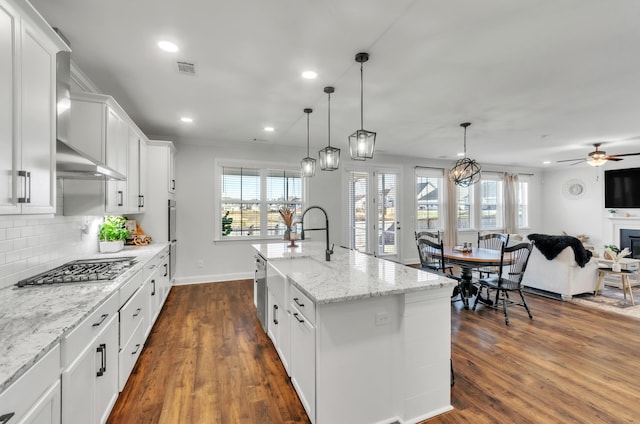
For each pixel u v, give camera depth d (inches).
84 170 72.1
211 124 168.4
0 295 66.0
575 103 135.0
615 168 289.4
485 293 183.6
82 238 115.3
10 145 49.8
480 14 73.9
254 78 109.3
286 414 76.3
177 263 200.5
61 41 64.3
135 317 93.4
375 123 166.6
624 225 281.7
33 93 56.3
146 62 97.7
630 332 125.9
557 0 68.8
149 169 164.4
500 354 106.7
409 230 275.6
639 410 77.1
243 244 217.6
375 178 261.9
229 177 216.4
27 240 80.4
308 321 71.8
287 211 143.3
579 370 96.1
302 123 166.1
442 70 103.5
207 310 152.3
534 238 184.2
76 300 63.0
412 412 73.4
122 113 113.3
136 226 160.7
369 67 101.3
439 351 76.2
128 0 68.9
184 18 75.7
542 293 182.9
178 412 76.9
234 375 93.7
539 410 77.2
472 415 75.5
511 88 118.6
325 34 82.6
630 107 140.4
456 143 216.7
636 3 69.9
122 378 80.6
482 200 308.8
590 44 87.6
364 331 70.2
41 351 42.1
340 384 68.2
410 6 70.9
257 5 70.7
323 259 110.1
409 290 71.5
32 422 40.8
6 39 48.9
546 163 305.3
